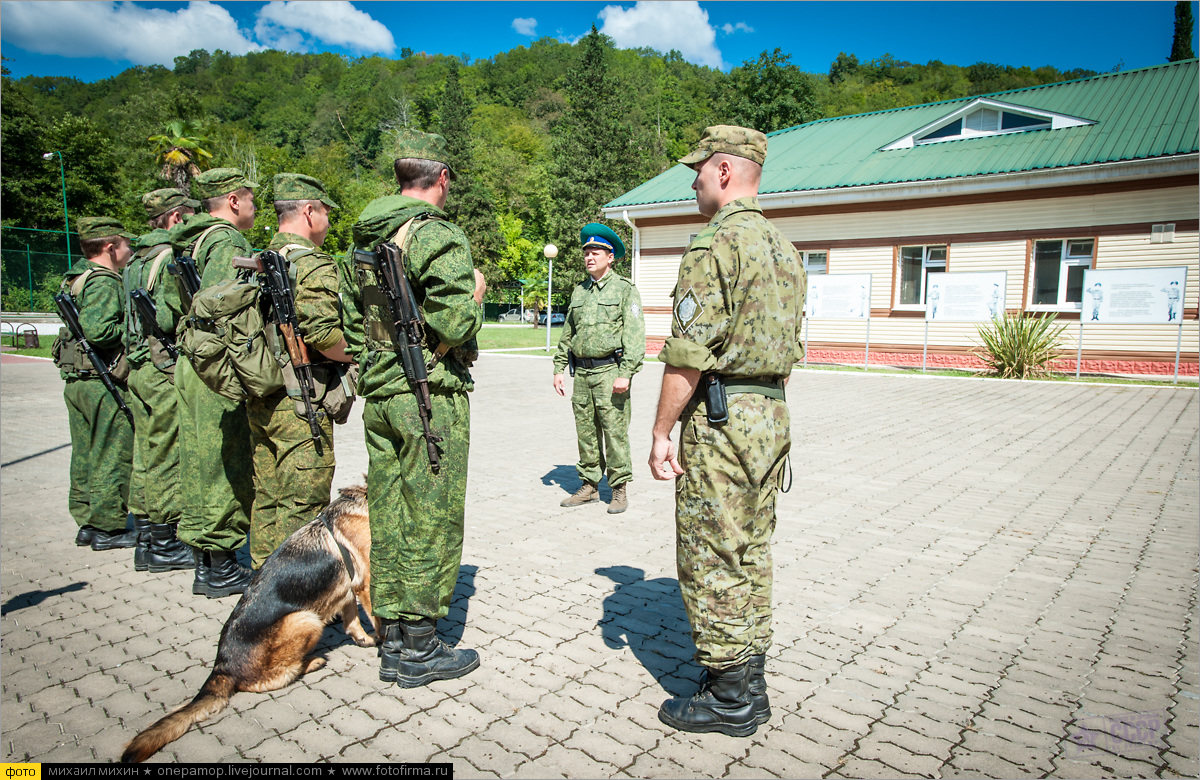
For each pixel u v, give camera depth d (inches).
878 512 211.2
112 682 117.4
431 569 114.6
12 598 153.1
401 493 116.6
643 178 2009.1
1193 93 621.0
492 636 133.0
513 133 3213.6
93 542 187.9
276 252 132.4
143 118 2308.1
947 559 172.2
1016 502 221.5
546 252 823.7
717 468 96.6
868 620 138.7
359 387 118.0
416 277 110.3
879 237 689.0
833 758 95.9
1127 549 178.5
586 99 1830.7
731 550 97.2
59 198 1793.8
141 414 167.3
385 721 105.3
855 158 739.4
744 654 99.9
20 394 506.6
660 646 129.0
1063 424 360.8
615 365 211.8
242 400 132.3
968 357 650.8
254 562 141.2
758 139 102.6
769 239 97.1
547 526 202.2
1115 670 119.0
